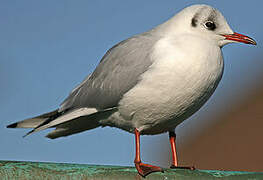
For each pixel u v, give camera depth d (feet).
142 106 31.78
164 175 28.73
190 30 32.78
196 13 33.04
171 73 30.40
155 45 32.04
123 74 32.78
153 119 32.50
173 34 32.58
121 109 32.99
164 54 31.04
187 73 30.32
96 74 35.27
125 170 28.04
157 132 34.94
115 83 33.17
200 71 30.48
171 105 31.22
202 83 30.71
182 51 30.81
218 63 31.68
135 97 31.68
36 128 34.47
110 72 33.83
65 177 26.50
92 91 34.86
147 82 31.04
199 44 31.27
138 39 33.76
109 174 27.30
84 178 26.68
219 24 33.27
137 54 32.63
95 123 35.91
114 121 34.42
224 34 33.30
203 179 28.66
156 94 30.99
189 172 28.86
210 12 33.17
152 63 31.27
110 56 34.76
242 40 33.04
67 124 36.11
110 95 33.45
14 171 26.11
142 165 29.81
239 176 28.96
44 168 26.48
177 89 30.58
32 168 26.32
